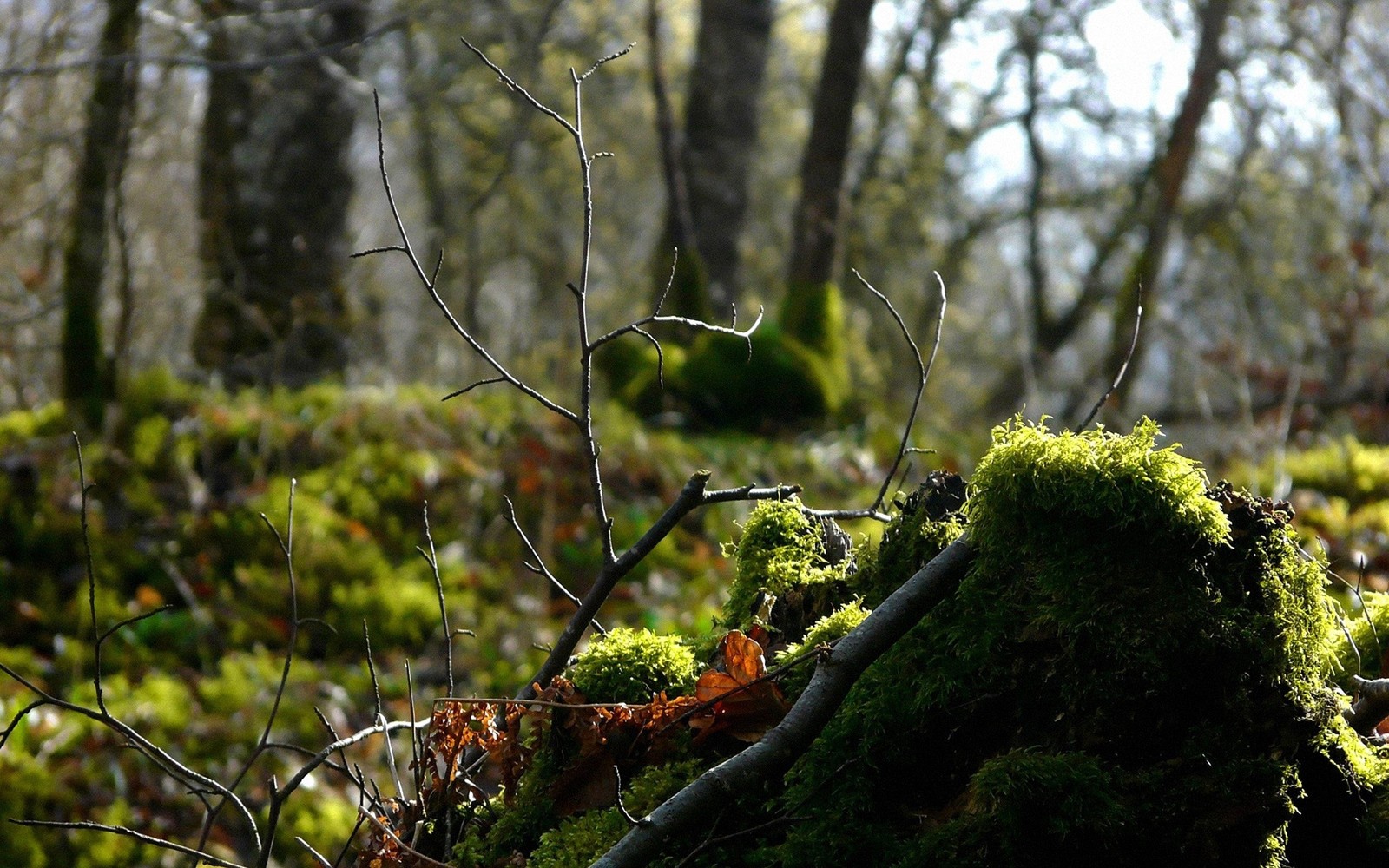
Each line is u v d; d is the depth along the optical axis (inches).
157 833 166.2
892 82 673.0
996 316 764.6
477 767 81.4
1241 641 60.1
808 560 84.4
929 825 62.2
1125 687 60.4
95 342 273.4
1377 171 482.3
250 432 272.5
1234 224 593.9
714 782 56.8
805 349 359.6
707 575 245.4
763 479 292.4
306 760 183.3
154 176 433.1
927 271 723.4
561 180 577.6
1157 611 60.4
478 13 393.7
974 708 63.6
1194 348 405.4
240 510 249.3
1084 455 62.4
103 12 304.3
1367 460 265.6
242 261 371.9
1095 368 452.1
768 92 719.1
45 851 158.9
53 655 213.0
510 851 72.4
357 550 243.8
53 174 401.7
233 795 80.0
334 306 386.3
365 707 201.0
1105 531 61.8
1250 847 59.1
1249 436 276.2
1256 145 548.4
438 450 279.0
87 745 178.5
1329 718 62.4
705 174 436.1
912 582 62.7
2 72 242.4
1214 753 59.6
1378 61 474.0
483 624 226.7
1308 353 490.6
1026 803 58.7
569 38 514.3
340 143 384.5
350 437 277.4
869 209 693.3
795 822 63.4
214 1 308.2
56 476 247.9
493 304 605.6
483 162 527.2
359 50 379.2
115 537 239.1
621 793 69.9
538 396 79.2
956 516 75.1
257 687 198.7
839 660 60.0
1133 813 58.4
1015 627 63.2
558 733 73.5
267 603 228.5
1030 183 682.8
